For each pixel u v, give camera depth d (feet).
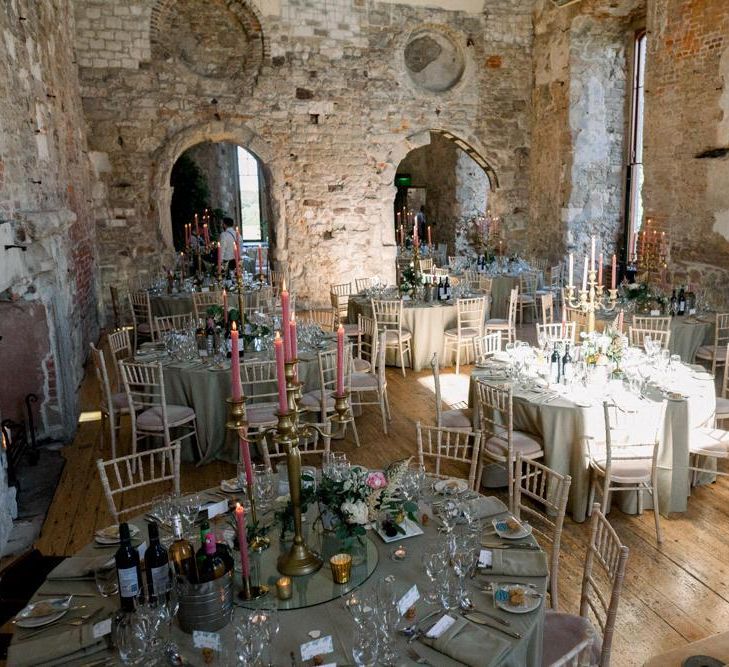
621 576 8.66
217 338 19.67
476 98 40.98
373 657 6.94
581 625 9.23
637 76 37.88
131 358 21.91
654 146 31.78
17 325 19.49
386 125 39.50
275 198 38.34
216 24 36.32
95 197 35.37
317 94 37.88
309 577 8.68
